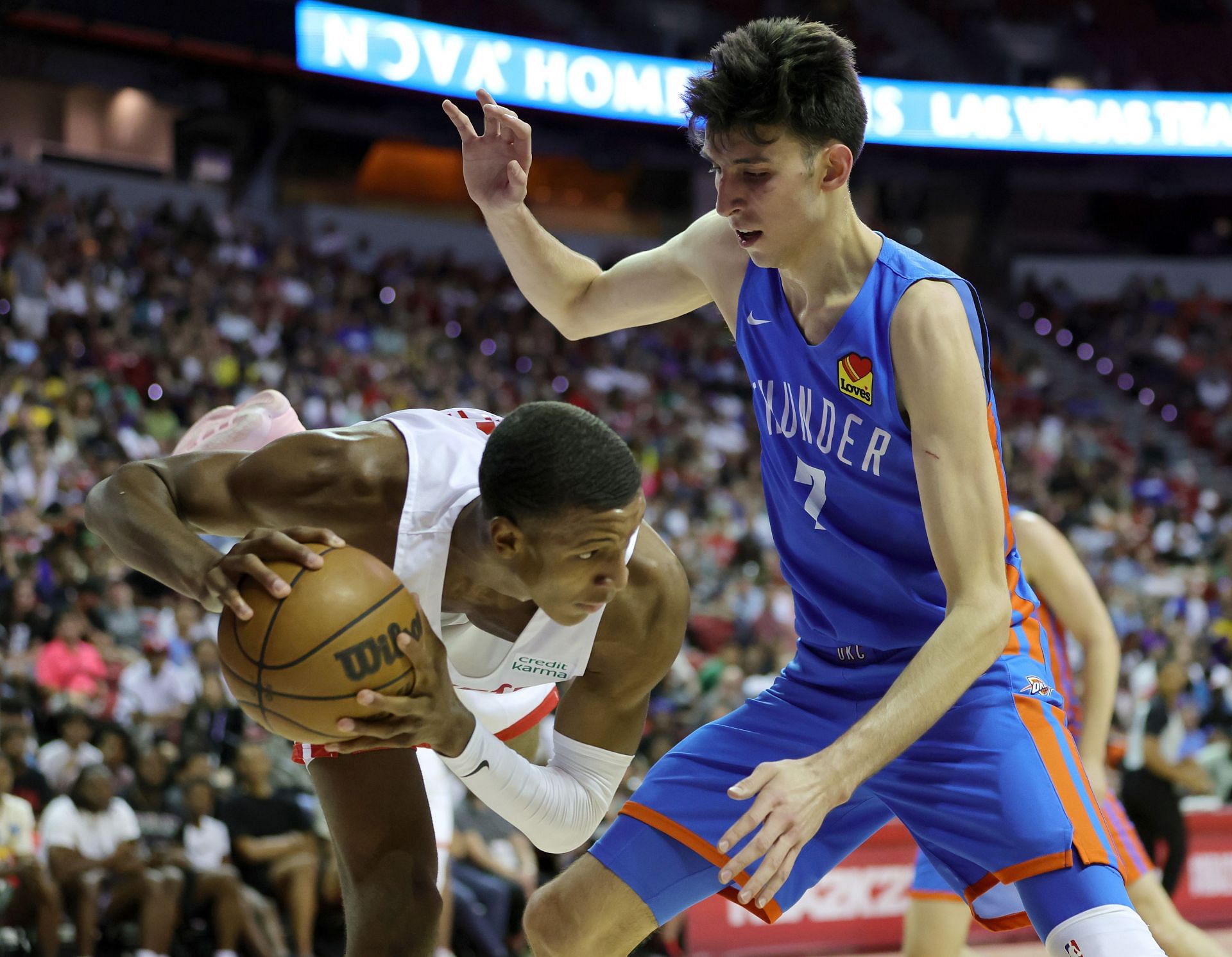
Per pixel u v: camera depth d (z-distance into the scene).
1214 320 24.98
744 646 11.50
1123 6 24.97
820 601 2.88
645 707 2.91
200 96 19.39
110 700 7.80
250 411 3.11
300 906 6.70
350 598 2.23
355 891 2.62
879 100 20.97
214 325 15.69
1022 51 23.86
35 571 8.56
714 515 14.41
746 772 2.86
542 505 2.28
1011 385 22.39
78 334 13.78
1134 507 18.98
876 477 2.65
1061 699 2.79
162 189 20.17
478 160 3.10
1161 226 26.64
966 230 24.95
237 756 7.05
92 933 6.23
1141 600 14.68
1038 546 4.17
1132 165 22.09
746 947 7.64
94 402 12.29
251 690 2.25
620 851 2.82
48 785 6.59
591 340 20.12
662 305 3.18
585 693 2.85
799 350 2.68
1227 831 8.70
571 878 2.85
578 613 2.46
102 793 6.43
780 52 2.37
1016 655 2.73
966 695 2.66
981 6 24.56
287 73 17.30
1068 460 19.02
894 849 8.00
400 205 23.25
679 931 7.56
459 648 2.79
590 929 2.80
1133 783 7.80
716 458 17.53
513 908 7.34
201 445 3.09
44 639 8.33
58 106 19.56
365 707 2.20
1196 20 25.36
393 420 2.70
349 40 17.20
